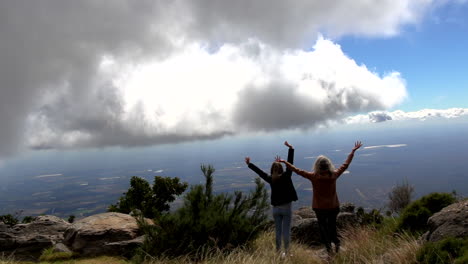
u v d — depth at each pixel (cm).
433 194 671
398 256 477
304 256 616
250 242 738
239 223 717
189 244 677
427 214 628
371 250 571
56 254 861
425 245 444
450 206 528
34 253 963
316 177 588
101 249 841
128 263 720
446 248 412
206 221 690
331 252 584
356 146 607
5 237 970
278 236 630
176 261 638
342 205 963
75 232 909
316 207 594
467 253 371
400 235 607
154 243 698
